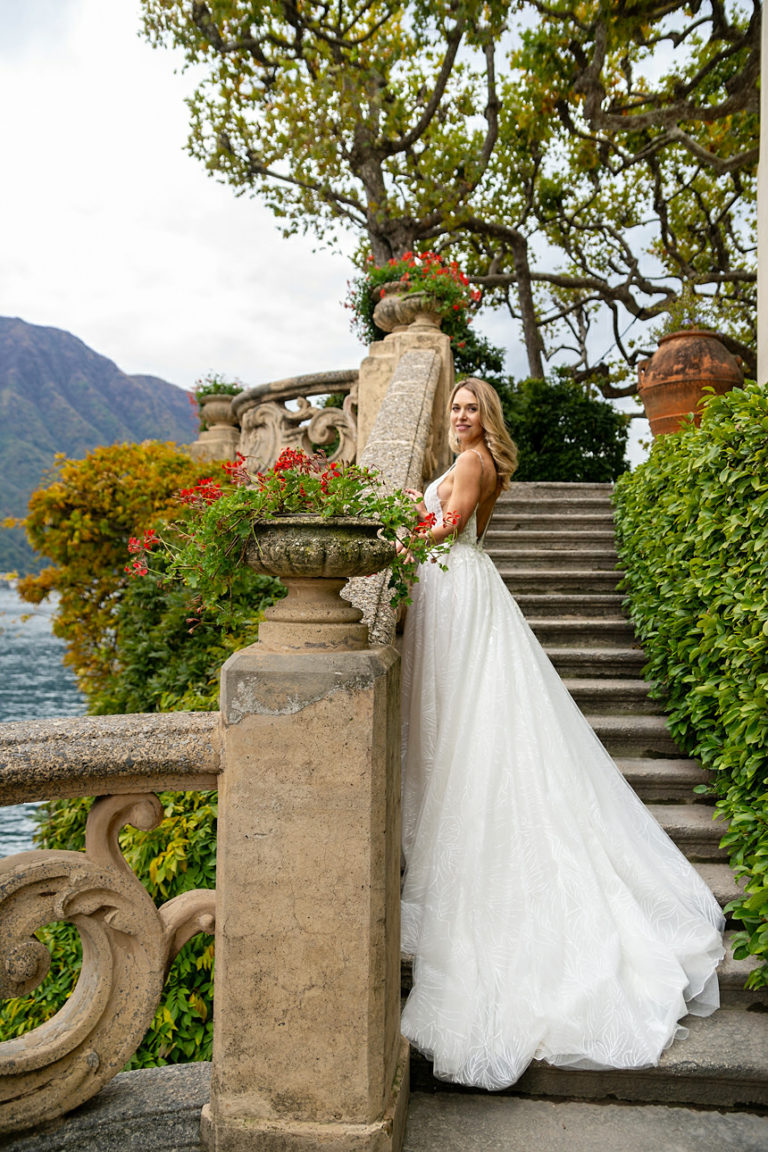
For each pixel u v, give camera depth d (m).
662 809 3.20
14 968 1.69
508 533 5.65
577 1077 2.04
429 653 2.51
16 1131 1.73
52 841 4.03
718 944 2.32
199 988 2.81
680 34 8.90
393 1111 1.71
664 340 5.96
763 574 2.57
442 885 2.20
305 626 1.72
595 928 2.13
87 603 8.16
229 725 1.64
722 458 2.91
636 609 4.19
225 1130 1.65
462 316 6.52
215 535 1.70
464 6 9.55
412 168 12.45
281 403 7.61
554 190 15.75
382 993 1.66
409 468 3.52
